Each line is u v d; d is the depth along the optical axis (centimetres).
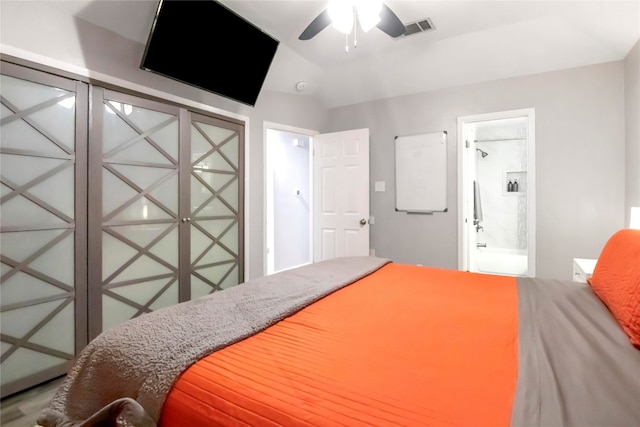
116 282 244
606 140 289
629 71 269
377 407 73
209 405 81
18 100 195
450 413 70
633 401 72
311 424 69
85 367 109
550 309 135
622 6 219
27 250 201
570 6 241
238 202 342
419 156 378
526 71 316
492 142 570
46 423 104
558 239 309
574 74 300
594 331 111
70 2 209
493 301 150
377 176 407
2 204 191
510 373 87
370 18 197
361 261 236
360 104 417
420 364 93
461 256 357
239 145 341
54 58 210
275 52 303
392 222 397
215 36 255
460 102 354
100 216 233
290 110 395
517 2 243
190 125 292
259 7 251
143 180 259
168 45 233
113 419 88
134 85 251
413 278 195
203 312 129
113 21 232
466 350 101
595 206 295
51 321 212
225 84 283
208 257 313
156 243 270
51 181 210
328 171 416
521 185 555
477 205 495
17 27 195
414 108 381
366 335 113
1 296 192
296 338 111
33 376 204
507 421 67
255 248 364
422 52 322
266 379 85
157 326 116
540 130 314
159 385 89
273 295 153
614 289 128
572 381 81
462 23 272
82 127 223
